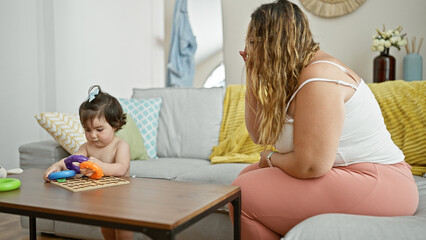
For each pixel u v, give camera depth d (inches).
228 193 43.2
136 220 32.7
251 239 49.4
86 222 35.1
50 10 132.0
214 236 69.4
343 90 44.0
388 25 123.6
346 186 45.1
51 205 37.9
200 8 168.6
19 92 122.4
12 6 119.3
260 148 89.4
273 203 47.3
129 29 175.0
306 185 46.3
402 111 77.9
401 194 45.6
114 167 58.1
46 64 131.2
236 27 144.1
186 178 74.2
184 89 106.4
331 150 42.8
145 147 98.3
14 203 38.9
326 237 38.4
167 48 202.5
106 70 159.5
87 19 148.3
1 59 116.2
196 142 98.8
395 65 111.3
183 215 34.0
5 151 118.4
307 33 47.8
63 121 84.4
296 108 44.6
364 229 38.4
